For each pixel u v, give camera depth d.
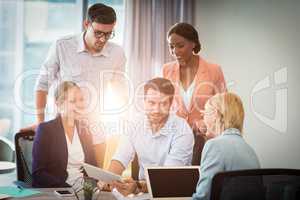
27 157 2.87
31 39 3.69
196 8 3.74
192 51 3.65
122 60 3.61
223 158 2.01
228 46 3.74
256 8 3.73
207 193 2.00
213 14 3.75
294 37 3.70
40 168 2.78
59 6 3.71
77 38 3.52
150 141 3.06
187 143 3.11
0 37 3.66
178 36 3.63
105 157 3.34
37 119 3.54
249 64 3.74
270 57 3.72
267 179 1.78
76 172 2.94
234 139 2.08
